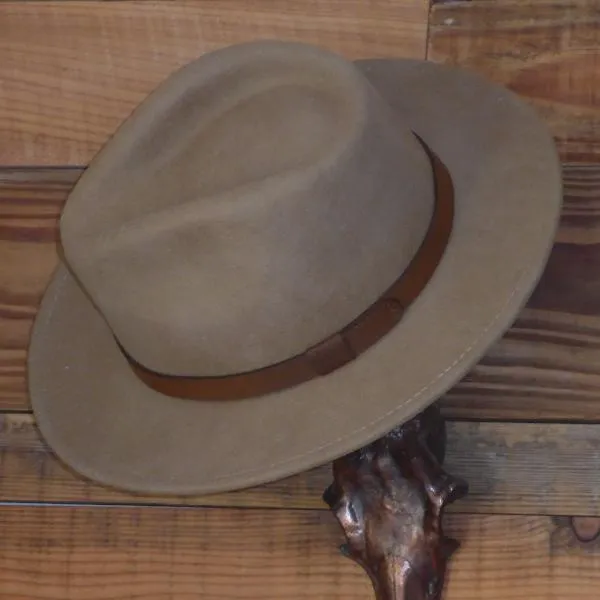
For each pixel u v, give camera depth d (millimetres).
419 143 1771
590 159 1902
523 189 1748
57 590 1959
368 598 1910
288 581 1923
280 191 1664
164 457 1764
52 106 1997
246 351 1713
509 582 1889
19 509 1973
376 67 1875
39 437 1977
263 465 1709
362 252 1697
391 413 1690
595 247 1894
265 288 1686
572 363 1891
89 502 1963
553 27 1911
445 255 1738
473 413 1903
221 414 1752
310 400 1718
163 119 1751
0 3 1996
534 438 1895
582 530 1883
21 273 1995
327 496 1859
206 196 1682
